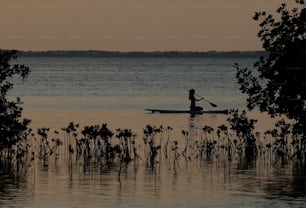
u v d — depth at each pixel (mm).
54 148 71312
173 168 61562
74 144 76750
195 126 102562
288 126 67500
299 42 64375
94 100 158625
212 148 71250
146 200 47594
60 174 58000
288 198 48219
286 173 58969
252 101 66312
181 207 45469
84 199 47750
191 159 67000
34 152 70562
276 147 71188
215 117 119750
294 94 65312
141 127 99688
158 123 107188
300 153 66688
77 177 56562
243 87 66312
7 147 64750
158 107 142375
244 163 64625
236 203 46656
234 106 143375
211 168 61688
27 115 116250
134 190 51094
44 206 45500
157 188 51938
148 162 65125
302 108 65688
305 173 58844
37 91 189375
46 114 119438
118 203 46531
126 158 66000
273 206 45781
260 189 51531
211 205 46094
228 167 62250
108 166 62562
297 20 63750
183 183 54094
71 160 65938
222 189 51562
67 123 102938
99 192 50281
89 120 109500
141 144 77750
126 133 67500
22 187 52000
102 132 68125
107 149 67438
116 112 127375
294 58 64688
